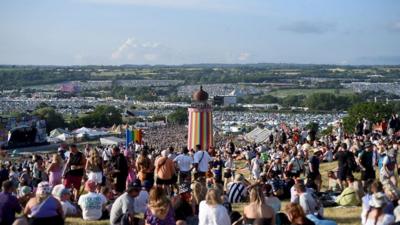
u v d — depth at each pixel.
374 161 26.08
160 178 19.64
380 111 73.81
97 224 17.44
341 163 22.91
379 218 13.70
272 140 53.25
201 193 16.12
